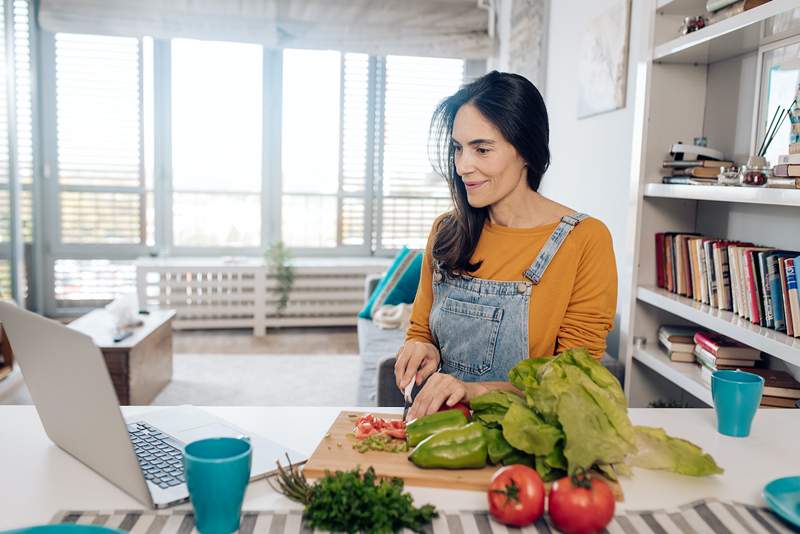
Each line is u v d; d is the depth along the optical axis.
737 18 1.69
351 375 4.11
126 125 5.16
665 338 2.22
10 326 0.96
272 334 5.17
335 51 5.05
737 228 2.08
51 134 5.09
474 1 5.11
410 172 5.51
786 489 0.88
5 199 4.50
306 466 0.91
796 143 1.54
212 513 0.74
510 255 1.34
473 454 0.92
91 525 0.71
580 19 3.45
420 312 1.49
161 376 3.68
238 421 1.15
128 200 5.25
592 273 1.30
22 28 4.84
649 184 2.21
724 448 1.06
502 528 0.79
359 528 0.77
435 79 5.40
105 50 5.05
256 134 5.34
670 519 0.81
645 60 2.22
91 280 5.28
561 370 0.91
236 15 4.86
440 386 1.10
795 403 1.69
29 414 1.19
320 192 5.47
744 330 1.66
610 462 0.83
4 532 0.70
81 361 0.81
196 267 4.93
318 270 5.16
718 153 2.07
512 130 1.24
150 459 0.97
